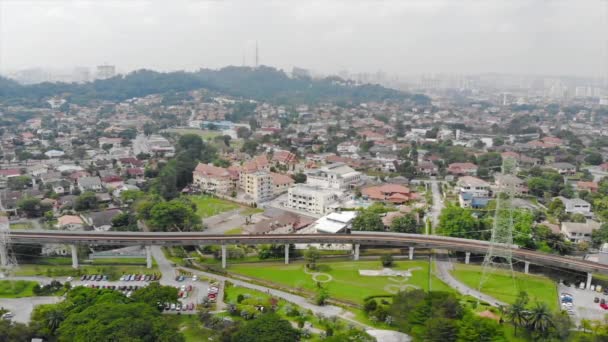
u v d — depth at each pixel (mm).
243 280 166875
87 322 112438
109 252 187625
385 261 181375
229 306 138750
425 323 118562
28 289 154875
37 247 189875
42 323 120250
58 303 131750
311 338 125312
